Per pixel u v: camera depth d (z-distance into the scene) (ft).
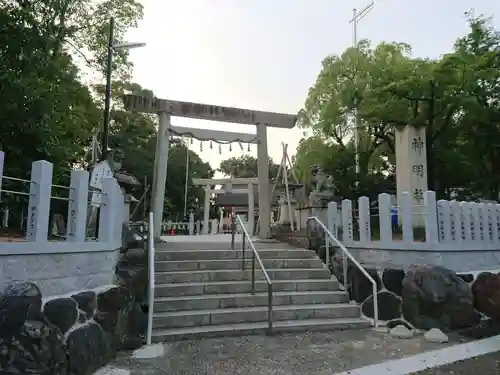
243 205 96.78
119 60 48.32
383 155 59.31
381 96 46.80
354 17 78.95
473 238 27.14
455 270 25.16
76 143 44.11
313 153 55.21
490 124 47.83
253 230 67.26
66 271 16.01
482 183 50.72
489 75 43.16
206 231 76.23
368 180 52.08
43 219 14.94
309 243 31.96
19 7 30.32
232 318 22.86
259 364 17.21
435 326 22.74
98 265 18.37
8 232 29.48
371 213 37.47
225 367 16.81
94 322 16.53
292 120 39.65
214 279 26.43
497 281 24.09
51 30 37.68
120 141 80.59
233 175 167.63
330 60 57.31
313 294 25.73
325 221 36.76
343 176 52.90
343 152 54.95
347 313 24.82
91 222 22.93
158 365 16.90
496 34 49.78
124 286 20.02
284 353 18.75
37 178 15.06
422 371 16.55
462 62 42.45
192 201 123.03
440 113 46.03
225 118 37.37
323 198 42.32
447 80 42.57
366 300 25.23
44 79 30.50
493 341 21.06
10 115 27.81
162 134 35.29
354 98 51.83
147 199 66.90
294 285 26.58
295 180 48.34
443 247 24.64
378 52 54.80
